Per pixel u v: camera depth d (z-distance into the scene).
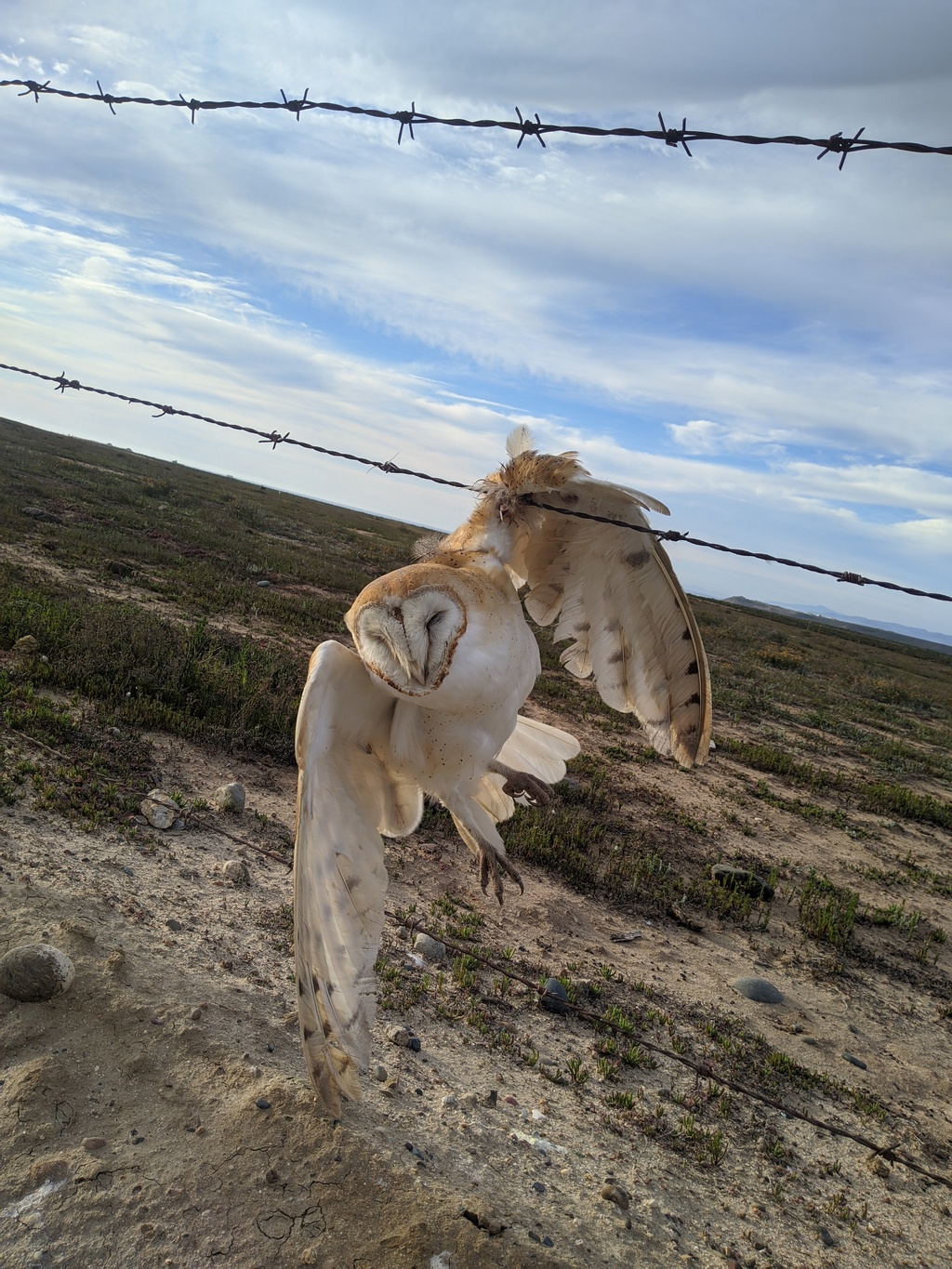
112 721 1.39
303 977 0.57
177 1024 0.72
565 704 2.48
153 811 1.12
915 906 1.52
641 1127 0.80
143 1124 0.63
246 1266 0.56
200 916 0.92
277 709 1.59
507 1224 0.63
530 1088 0.81
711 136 0.62
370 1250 0.58
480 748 0.69
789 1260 0.69
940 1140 0.89
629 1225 0.67
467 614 0.65
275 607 2.79
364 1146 0.65
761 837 1.72
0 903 0.81
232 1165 0.62
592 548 0.76
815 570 0.75
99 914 0.85
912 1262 0.71
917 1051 1.05
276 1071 0.71
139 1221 0.57
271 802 1.28
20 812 1.03
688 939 1.21
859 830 1.92
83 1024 0.70
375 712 0.70
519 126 0.66
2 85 0.84
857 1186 0.80
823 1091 0.93
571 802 1.64
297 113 0.75
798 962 1.21
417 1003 0.90
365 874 0.65
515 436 0.77
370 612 0.65
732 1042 0.97
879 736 3.36
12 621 1.74
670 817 1.70
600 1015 0.96
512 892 1.21
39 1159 0.59
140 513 4.58
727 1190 0.75
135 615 2.00
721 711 3.08
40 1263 0.54
